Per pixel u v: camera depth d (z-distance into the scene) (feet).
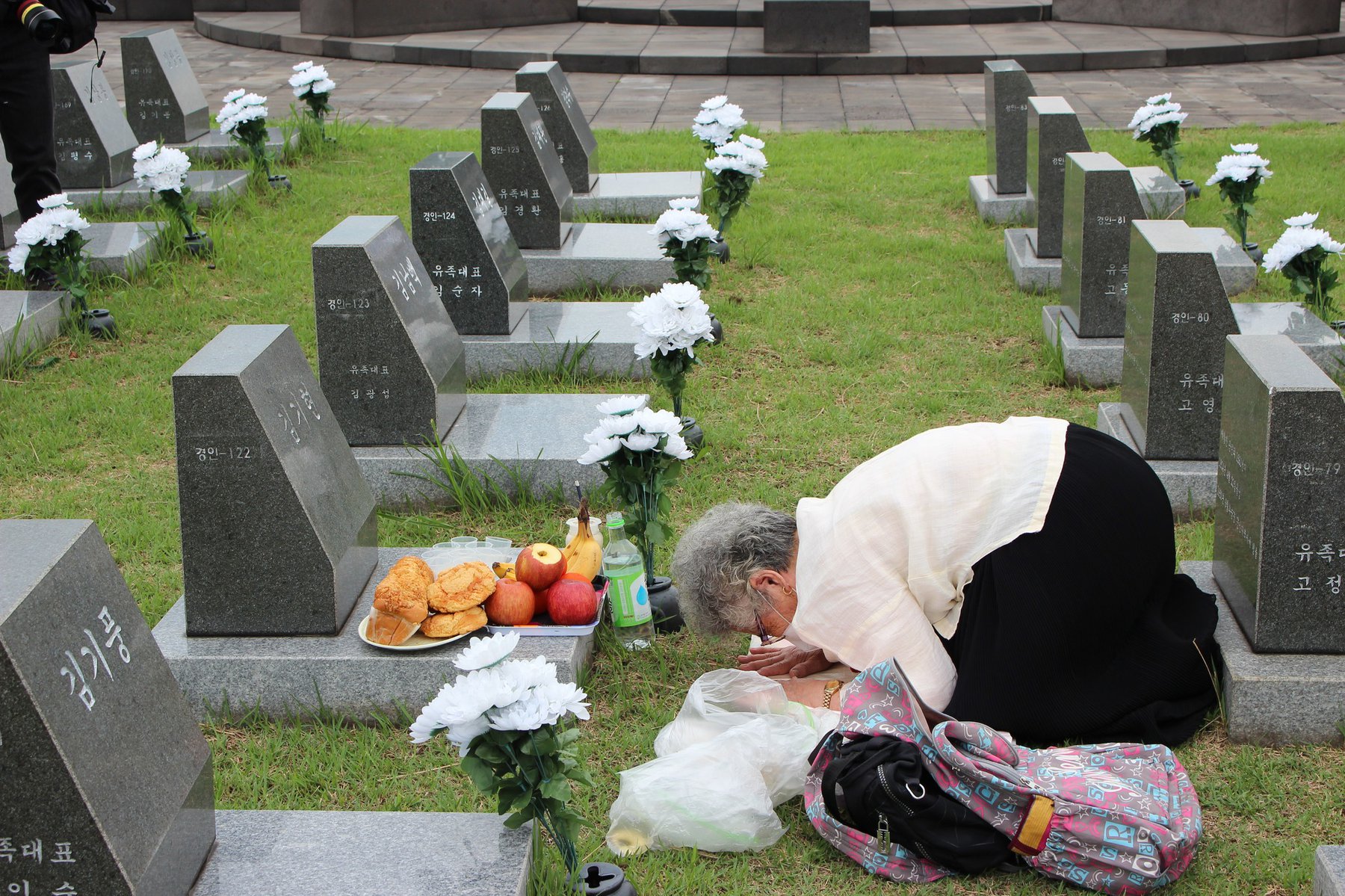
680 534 17.10
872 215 33.09
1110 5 63.10
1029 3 65.31
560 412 20.01
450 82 55.06
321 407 14.88
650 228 30.12
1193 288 17.37
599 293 27.66
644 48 59.36
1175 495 17.67
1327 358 18.90
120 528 17.46
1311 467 12.31
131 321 25.21
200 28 67.26
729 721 12.36
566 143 33.12
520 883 9.90
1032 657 12.00
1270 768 12.17
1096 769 11.25
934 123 46.34
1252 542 12.84
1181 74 55.16
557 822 10.20
